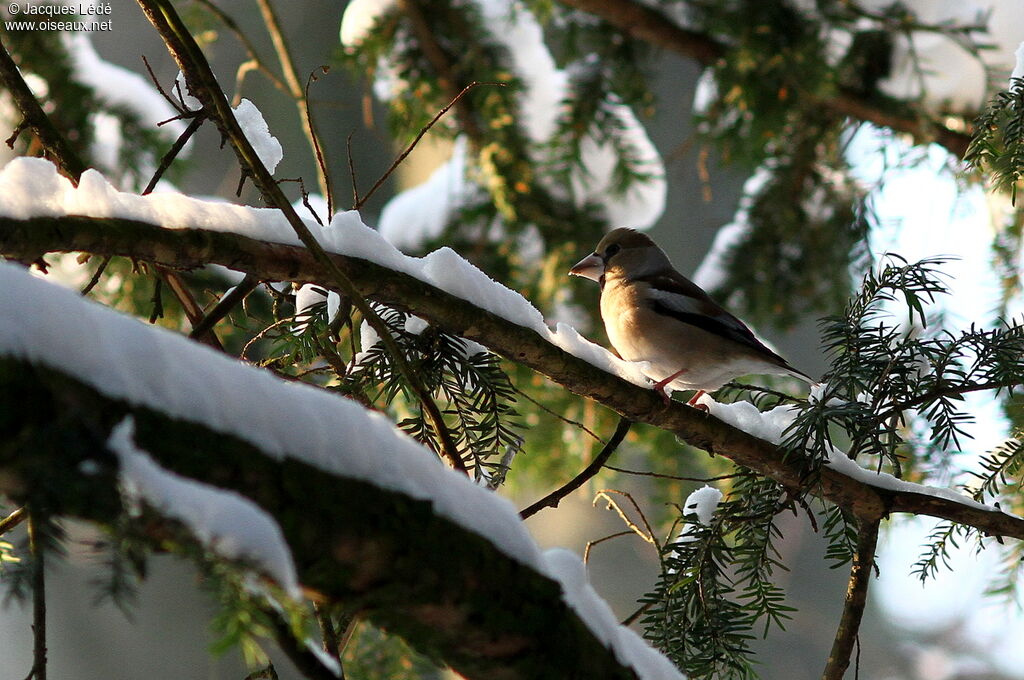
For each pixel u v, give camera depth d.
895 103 10.68
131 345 2.76
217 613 2.46
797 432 5.65
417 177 19.59
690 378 9.02
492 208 11.41
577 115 11.24
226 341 10.10
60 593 16.98
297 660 2.83
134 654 16.17
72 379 2.60
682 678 3.97
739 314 11.78
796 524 21.98
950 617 22.62
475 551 3.28
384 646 6.71
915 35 10.49
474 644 3.35
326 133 19.34
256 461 2.86
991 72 10.42
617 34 11.46
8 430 2.47
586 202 11.59
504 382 5.98
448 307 5.52
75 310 2.69
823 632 21.98
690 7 11.37
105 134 10.12
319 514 2.96
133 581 2.50
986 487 6.31
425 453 3.33
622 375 6.14
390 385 5.86
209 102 5.36
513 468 10.83
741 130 11.41
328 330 5.67
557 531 23.12
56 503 2.48
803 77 10.43
